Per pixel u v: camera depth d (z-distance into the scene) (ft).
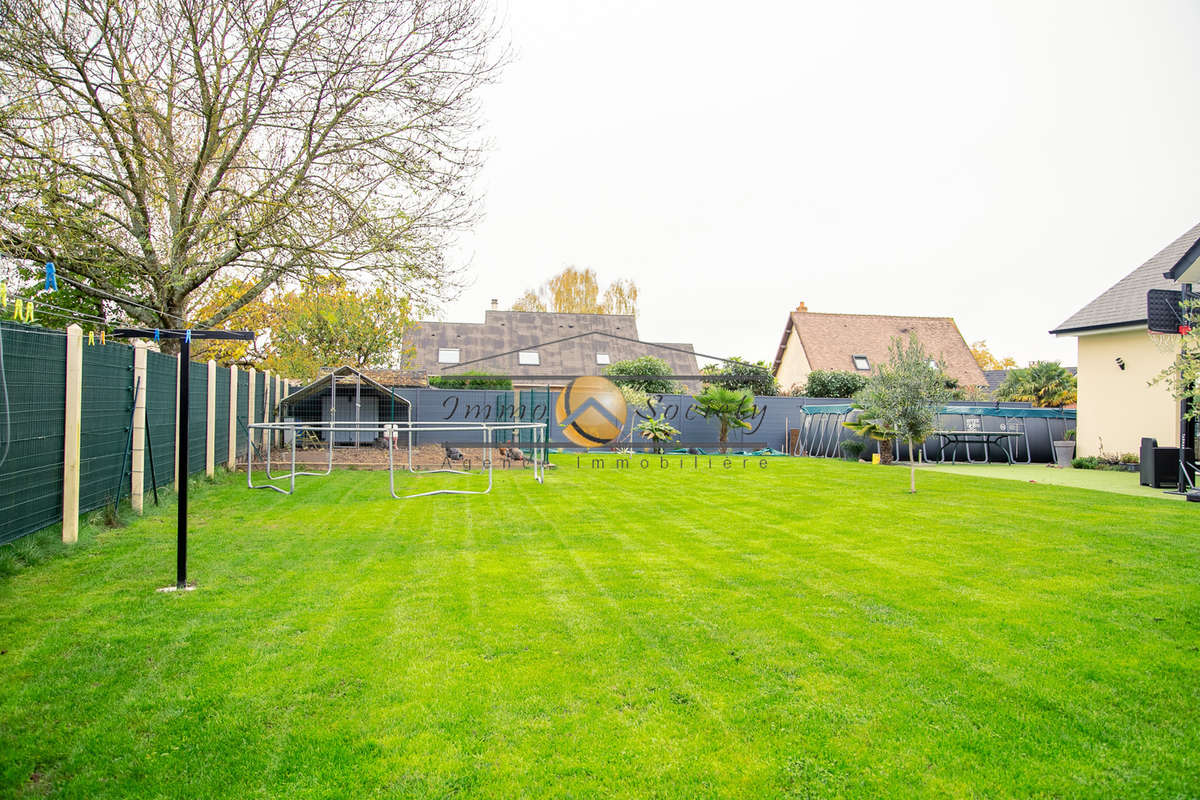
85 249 30.86
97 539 20.22
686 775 7.78
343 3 31.48
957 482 38.86
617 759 8.12
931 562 18.60
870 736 8.73
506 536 22.21
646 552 19.89
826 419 61.67
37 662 10.84
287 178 35.01
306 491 32.65
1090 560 18.81
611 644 12.03
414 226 36.32
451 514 26.61
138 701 9.49
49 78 26.40
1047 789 7.55
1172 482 36.24
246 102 31.32
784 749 8.39
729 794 7.41
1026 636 12.53
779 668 10.98
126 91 28.35
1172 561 18.67
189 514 25.29
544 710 9.41
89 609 13.62
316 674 10.53
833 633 12.68
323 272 35.63
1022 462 56.44
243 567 17.35
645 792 7.43
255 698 9.65
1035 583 16.35
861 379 76.95
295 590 15.31
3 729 8.64
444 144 35.91
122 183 30.40
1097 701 9.80
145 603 14.11
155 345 29.66
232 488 32.65
